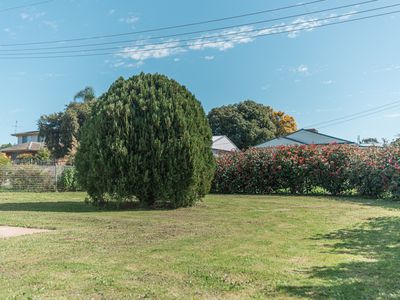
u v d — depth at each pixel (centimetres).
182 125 973
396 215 800
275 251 480
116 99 987
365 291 333
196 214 850
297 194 1466
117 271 390
